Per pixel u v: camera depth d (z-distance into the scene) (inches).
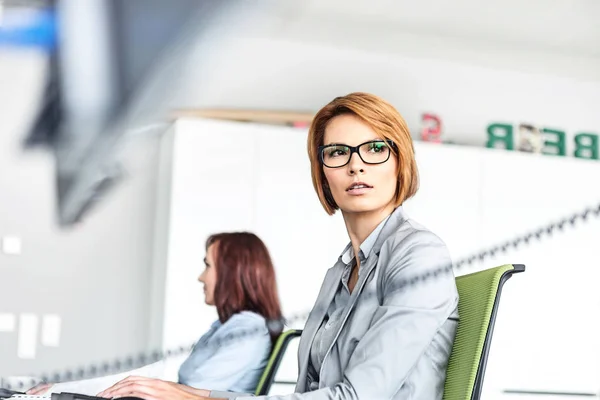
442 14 140.9
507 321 127.6
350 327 45.4
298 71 143.9
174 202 116.6
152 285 115.0
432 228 128.1
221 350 77.9
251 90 140.9
